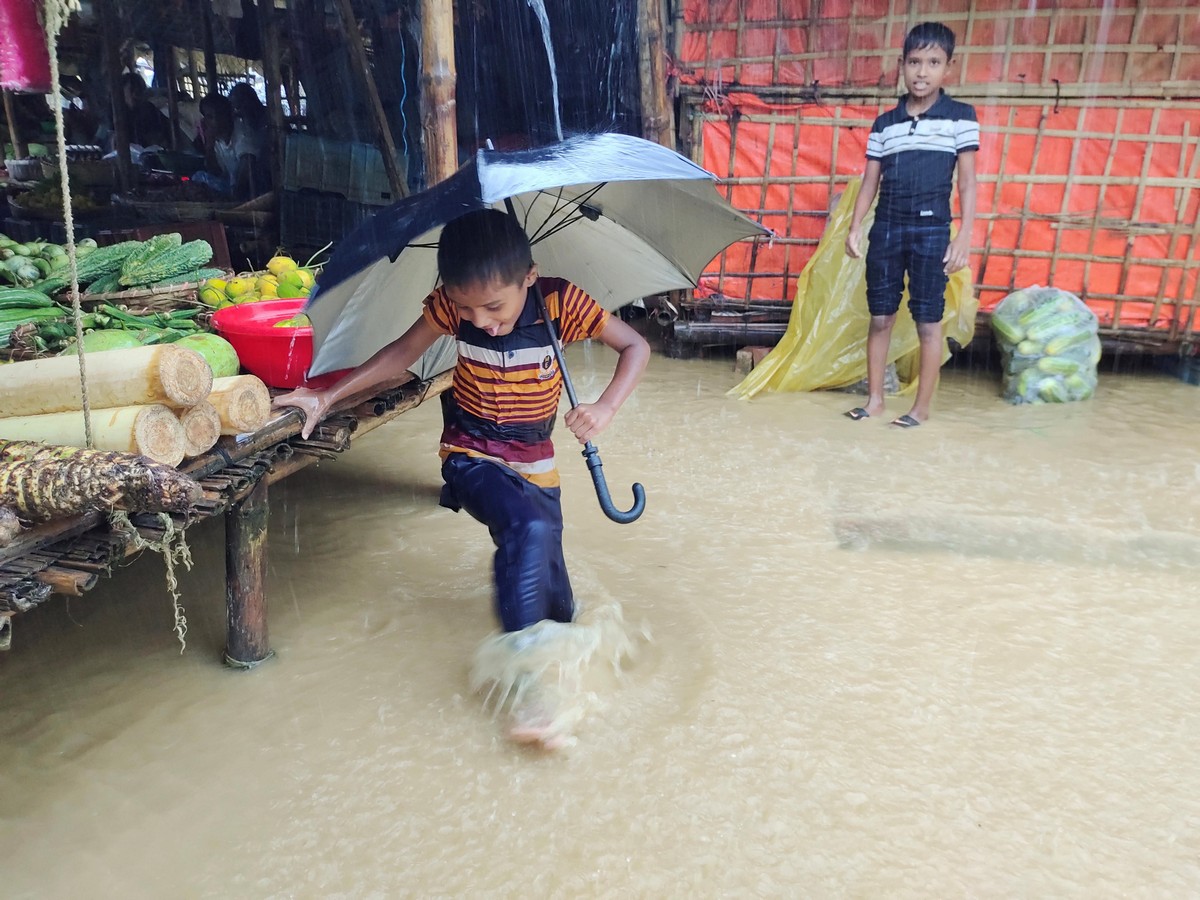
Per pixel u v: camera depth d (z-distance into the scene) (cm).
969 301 508
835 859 185
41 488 169
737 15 540
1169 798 203
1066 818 197
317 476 396
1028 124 532
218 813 200
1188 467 406
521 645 233
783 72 546
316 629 272
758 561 315
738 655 257
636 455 421
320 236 712
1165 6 500
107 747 221
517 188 179
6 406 199
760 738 221
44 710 234
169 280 332
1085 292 552
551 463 248
